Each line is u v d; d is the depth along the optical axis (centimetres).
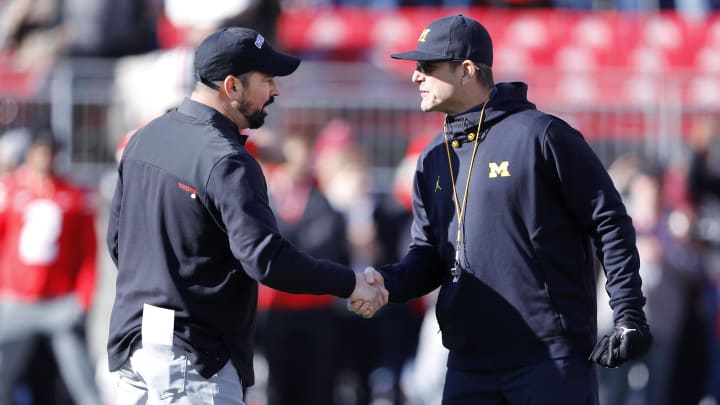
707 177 3269
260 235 1619
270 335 2961
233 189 1628
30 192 3006
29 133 3044
